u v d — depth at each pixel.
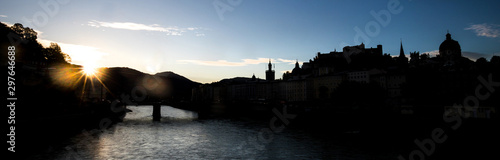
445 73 139.25
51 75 112.69
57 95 107.06
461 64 158.88
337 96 130.62
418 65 195.38
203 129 92.75
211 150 58.81
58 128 87.06
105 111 120.56
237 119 132.50
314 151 54.78
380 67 195.62
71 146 62.72
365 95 121.25
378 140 64.06
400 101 133.38
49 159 51.31
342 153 52.84
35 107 91.25
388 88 160.75
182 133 83.31
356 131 78.06
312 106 120.19
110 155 54.88
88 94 154.00
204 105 172.12
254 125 103.44
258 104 145.25
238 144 64.44
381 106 101.25
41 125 80.69
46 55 147.50
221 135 78.44
